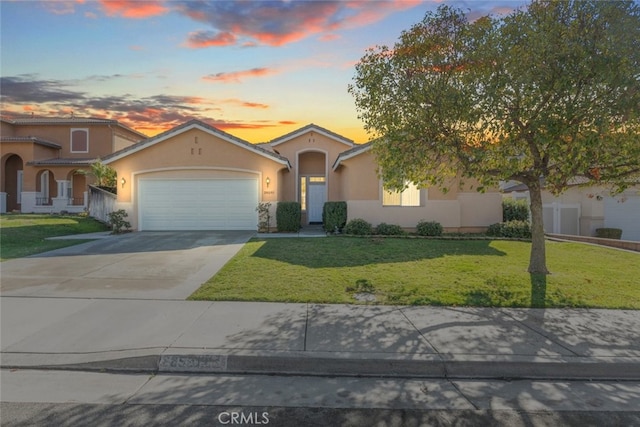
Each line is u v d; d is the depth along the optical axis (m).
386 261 10.15
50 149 28.20
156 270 9.16
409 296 7.19
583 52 6.44
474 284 8.02
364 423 3.53
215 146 16.95
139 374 4.54
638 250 13.69
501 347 5.02
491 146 7.92
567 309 6.62
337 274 8.69
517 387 4.32
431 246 12.62
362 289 7.59
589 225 18.86
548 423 3.58
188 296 7.08
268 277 8.38
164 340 5.11
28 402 3.83
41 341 5.12
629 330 5.67
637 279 8.61
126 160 16.95
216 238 14.47
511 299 7.07
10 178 27.66
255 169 16.95
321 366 4.63
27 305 6.56
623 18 6.46
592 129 6.80
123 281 8.16
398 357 4.70
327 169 20.69
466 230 16.47
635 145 6.93
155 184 17.05
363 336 5.32
